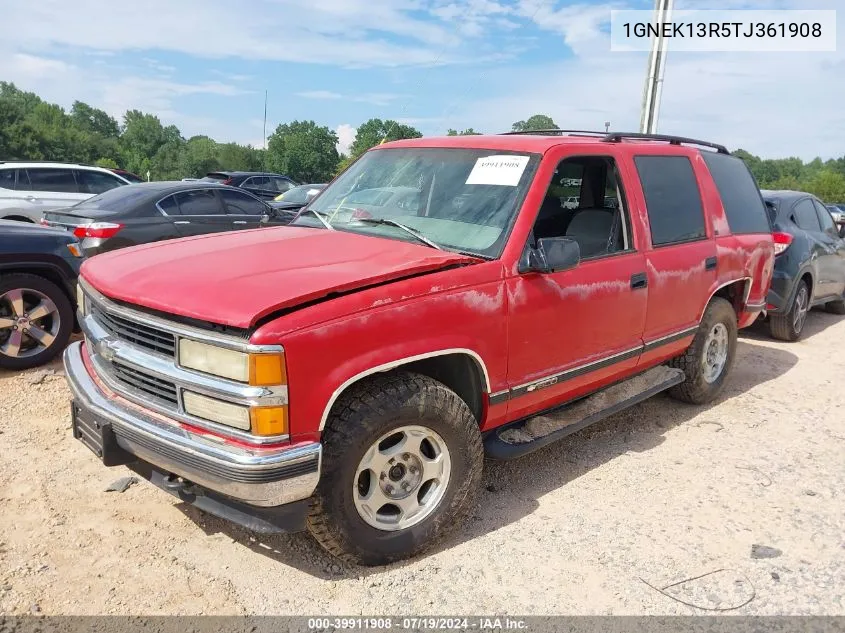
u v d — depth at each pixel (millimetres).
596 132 4793
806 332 8891
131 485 3971
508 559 3422
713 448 4852
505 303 3535
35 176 12688
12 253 5539
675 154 5043
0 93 139750
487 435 3830
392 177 4359
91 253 8195
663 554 3506
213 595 3064
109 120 155375
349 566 3314
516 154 3994
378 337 3020
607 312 4176
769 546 3602
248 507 2959
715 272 5215
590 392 4434
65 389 5348
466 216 3844
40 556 3258
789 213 8328
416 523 3342
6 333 5656
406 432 3219
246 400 2723
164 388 3029
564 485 4230
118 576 3158
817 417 5527
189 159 97938
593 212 4637
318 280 3031
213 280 3074
